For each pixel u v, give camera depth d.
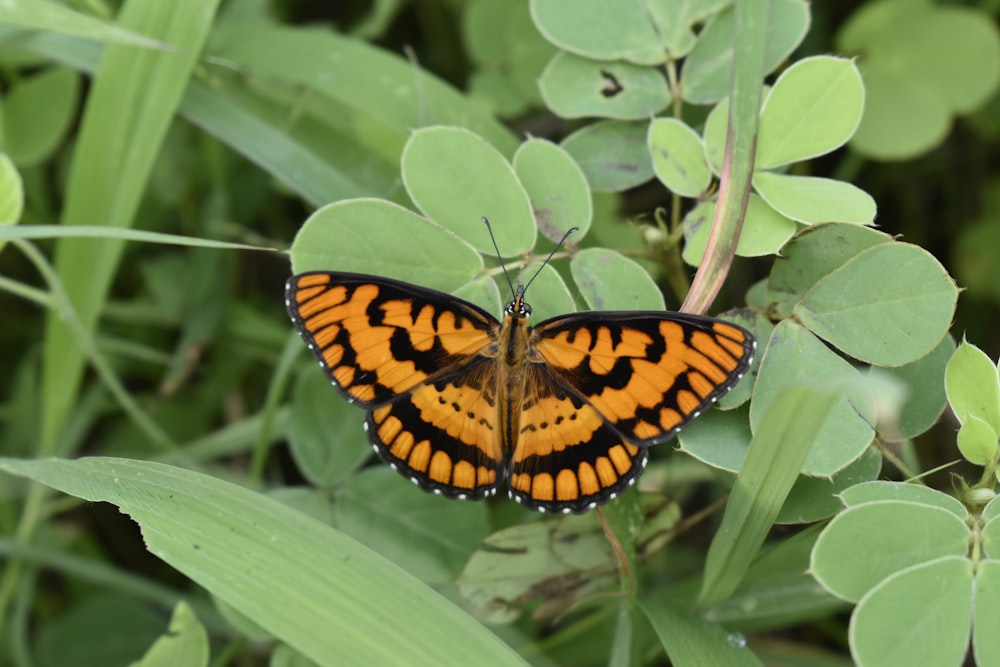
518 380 0.44
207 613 0.47
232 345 0.50
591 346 0.44
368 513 0.45
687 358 0.43
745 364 0.43
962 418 0.43
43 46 0.46
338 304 0.44
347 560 0.42
